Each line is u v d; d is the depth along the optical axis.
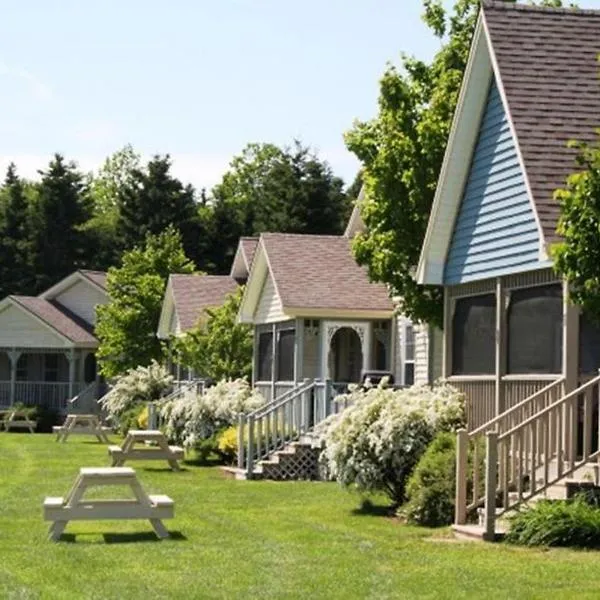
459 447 19.56
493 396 23.58
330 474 24.39
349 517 21.89
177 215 86.50
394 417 22.72
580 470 19.80
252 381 44.03
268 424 31.78
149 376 54.34
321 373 38.53
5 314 68.75
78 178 89.81
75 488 18.75
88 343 68.12
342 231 77.56
